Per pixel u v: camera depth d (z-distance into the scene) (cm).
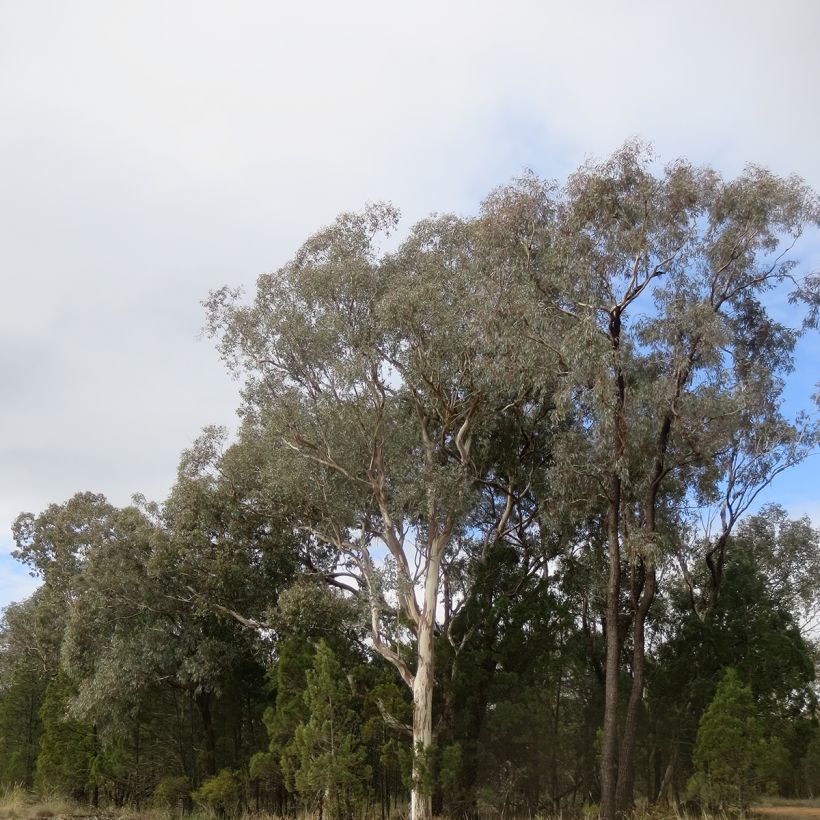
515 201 2502
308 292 2798
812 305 2650
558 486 2455
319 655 2656
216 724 3450
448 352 2623
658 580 3141
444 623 3053
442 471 2733
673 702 2820
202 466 3306
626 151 2411
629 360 2562
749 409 2592
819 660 3497
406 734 2689
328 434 2803
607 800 2255
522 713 2781
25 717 4362
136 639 3155
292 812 3039
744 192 2433
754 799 2248
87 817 3045
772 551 3516
